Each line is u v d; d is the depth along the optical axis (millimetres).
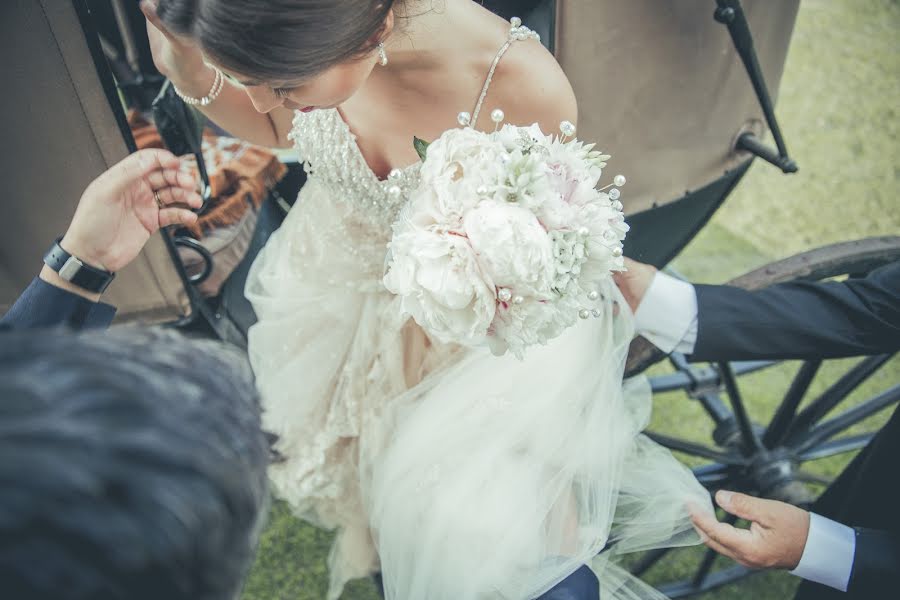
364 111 1147
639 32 1233
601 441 1103
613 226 905
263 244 1694
